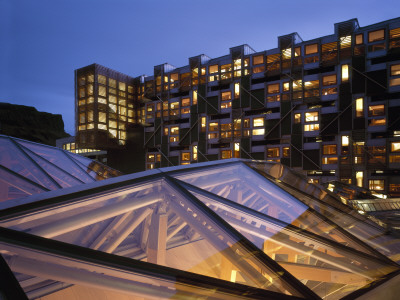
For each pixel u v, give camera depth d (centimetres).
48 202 286
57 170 1095
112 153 6969
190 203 360
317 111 4703
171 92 6384
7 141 1159
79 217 301
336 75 4591
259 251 316
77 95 6388
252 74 5325
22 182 798
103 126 6231
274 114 5088
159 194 381
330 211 660
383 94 4247
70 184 1023
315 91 4712
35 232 266
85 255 234
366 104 4322
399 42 4056
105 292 388
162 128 6444
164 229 371
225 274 512
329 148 4616
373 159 4234
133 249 468
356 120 4369
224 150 5644
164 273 249
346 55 4475
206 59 6106
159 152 6500
